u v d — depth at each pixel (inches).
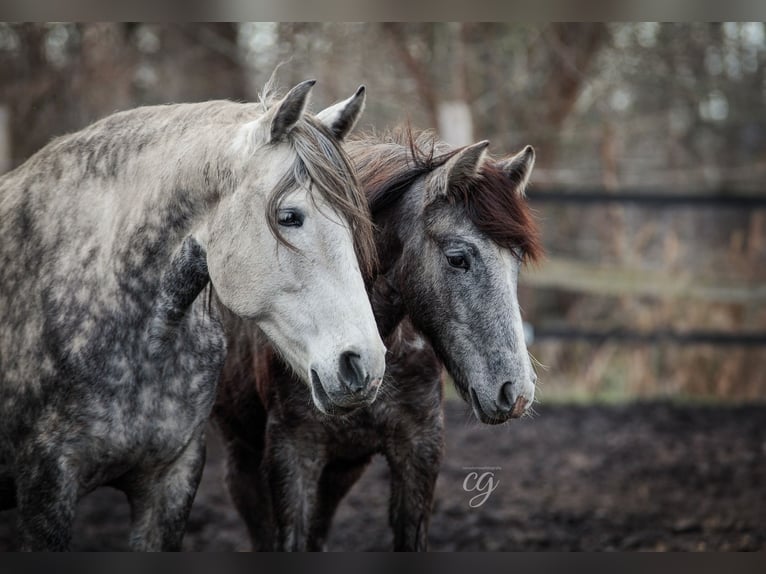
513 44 734.5
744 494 406.6
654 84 767.7
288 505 255.8
